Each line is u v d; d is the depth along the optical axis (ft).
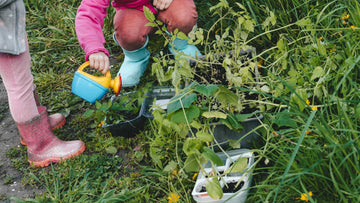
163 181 5.60
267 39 6.79
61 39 8.31
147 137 6.09
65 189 5.81
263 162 5.50
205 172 5.07
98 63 5.80
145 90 6.40
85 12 5.98
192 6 6.51
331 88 5.75
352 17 5.92
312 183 4.97
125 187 5.65
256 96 5.88
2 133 6.77
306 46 5.93
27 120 5.94
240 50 6.09
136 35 6.48
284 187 5.10
